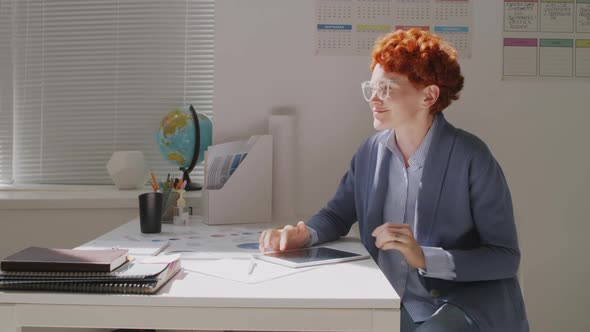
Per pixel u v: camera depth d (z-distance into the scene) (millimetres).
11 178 2953
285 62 2512
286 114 2520
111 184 2955
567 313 2598
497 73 2549
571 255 2592
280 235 1682
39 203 2498
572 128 2576
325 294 1186
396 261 1780
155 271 1220
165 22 2916
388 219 1817
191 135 2594
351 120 2527
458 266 1519
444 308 1553
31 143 2955
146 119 2936
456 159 1693
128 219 2539
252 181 2203
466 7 2537
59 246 2539
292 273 1373
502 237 1642
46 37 2934
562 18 2564
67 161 2953
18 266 1191
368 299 1156
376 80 1712
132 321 1166
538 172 2574
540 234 2582
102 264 1187
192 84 2926
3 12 2926
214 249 1674
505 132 2559
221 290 1211
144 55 2922
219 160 2207
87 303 1160
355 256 1552
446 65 1700
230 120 2516
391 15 2523
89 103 2936
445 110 2553
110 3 2916
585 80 2576
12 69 2938
